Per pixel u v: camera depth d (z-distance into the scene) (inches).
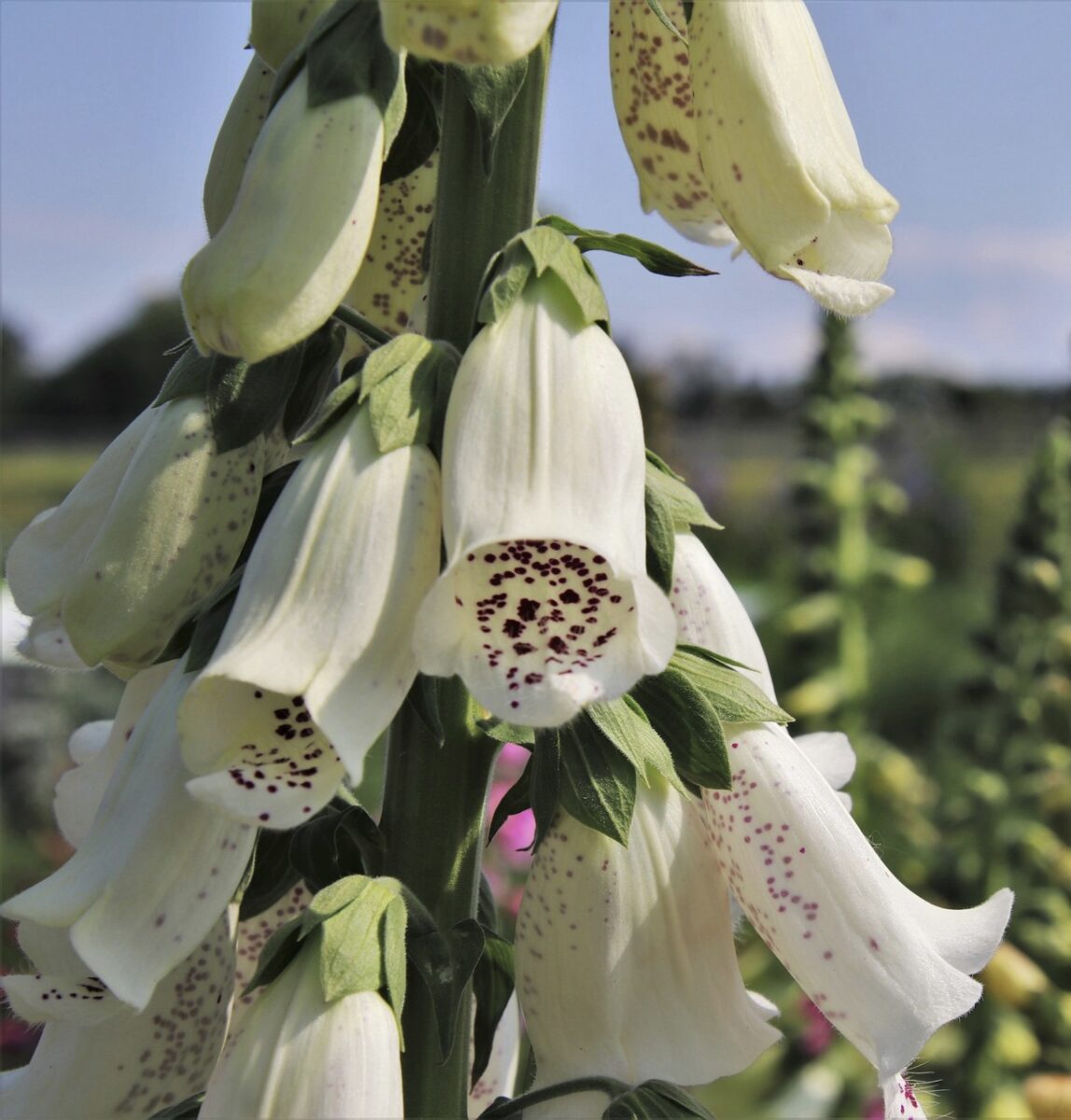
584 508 9.0
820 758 12.8
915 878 23.5
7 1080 11.4
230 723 9.2
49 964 9.8
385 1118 9.3
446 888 10.6
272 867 10.8
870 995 10.1
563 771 10.1
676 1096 10.1
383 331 10.7
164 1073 10.7
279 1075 9.3
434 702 9.9
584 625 9.0
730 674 10.5
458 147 10.2
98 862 9.7
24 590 10.9
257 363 10.5
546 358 9.3
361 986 9.5
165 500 10.4
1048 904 22.6
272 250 9.2
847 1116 24.5
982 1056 22.4
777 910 10.3
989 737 23.3
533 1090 10.4
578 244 10.1
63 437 162.2
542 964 10.3
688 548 11.2
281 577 9.2
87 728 13.0
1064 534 23.0
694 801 10.6
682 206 11.5
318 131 9.4
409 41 8.5
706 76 9.8
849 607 26.0
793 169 9.5
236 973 11.4
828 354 26.5
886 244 9.9
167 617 10.4
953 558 58.6
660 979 10.3
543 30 8.7
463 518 9.0
